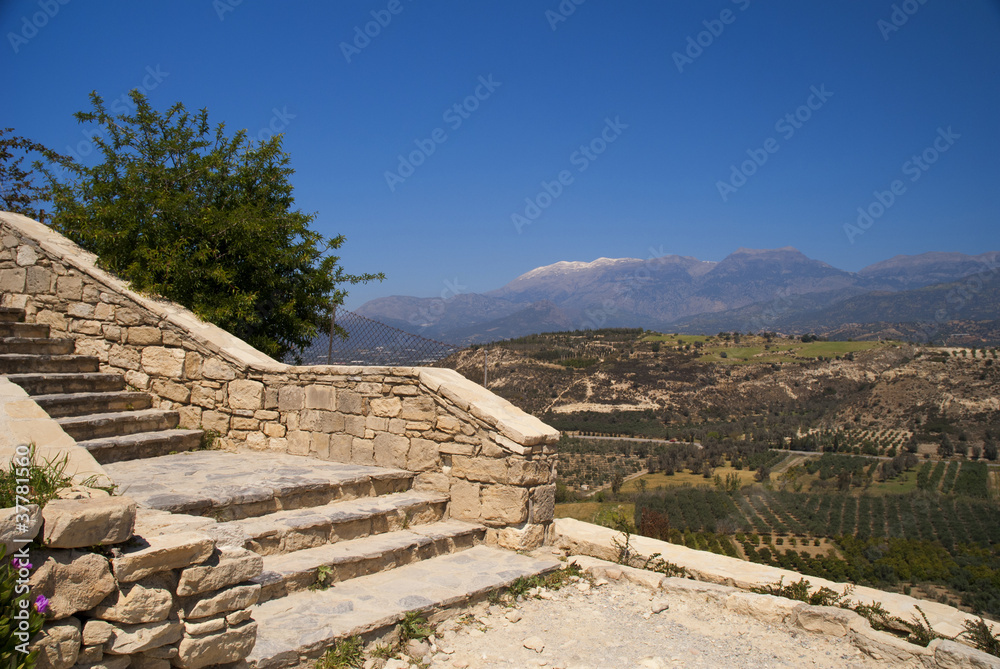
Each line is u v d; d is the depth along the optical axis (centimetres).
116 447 653
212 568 306
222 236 895
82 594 260
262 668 342
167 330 795
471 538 622
